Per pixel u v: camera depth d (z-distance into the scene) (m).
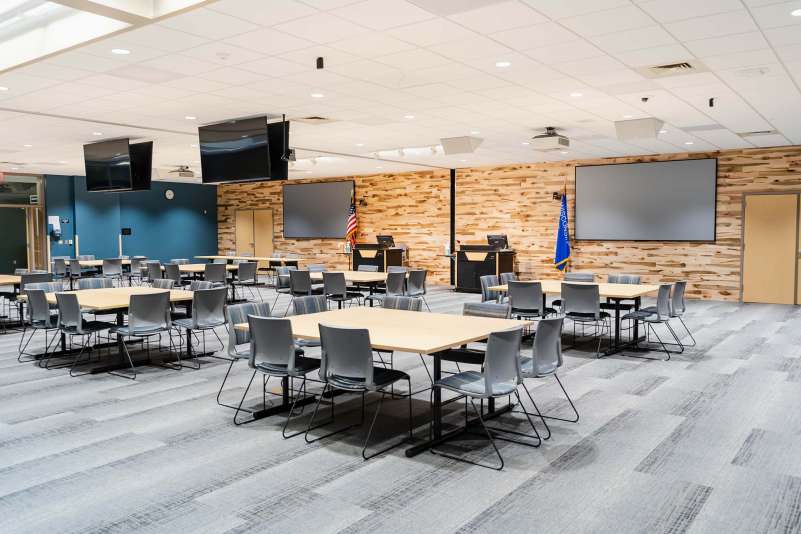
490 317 5.60
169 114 8.67
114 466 4.02
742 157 12.31
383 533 3.13
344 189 18.02
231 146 9.08
